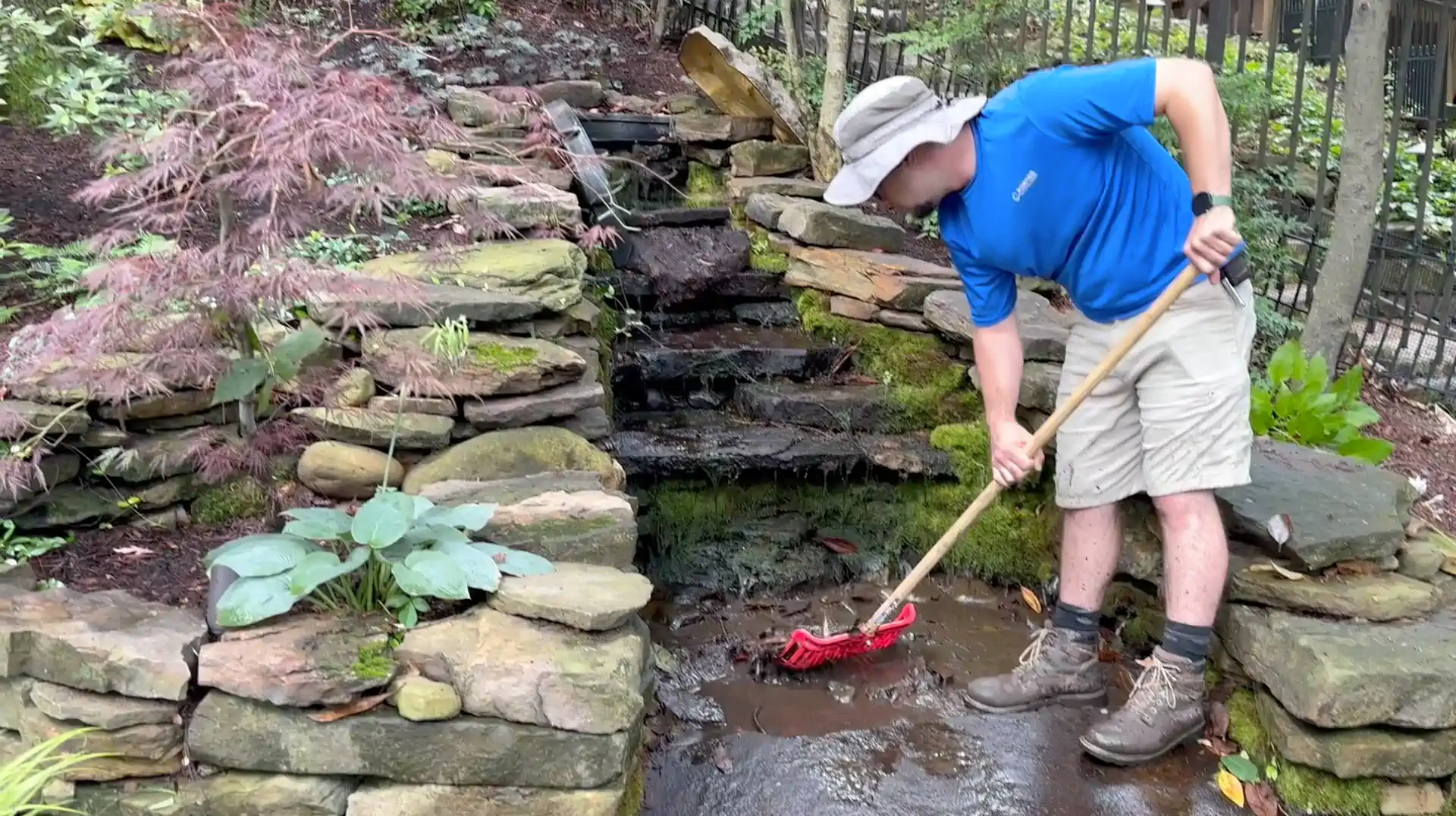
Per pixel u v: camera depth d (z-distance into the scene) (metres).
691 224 5.11
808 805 2.69
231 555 2.38
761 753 2.88
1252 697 2.98
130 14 2.42
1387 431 4.58
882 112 2.56
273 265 2.51
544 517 2.73
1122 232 2.70
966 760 2.89
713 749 2.90
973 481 3.95
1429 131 4.77
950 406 4.18
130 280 2.29
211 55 2.39
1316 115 6.60
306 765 2.24
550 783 2.26
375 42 6.05
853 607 3.75
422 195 2.48
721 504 3.94
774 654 3.29
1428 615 2.90
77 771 2.22
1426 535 3.21
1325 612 2.87
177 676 2.20
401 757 2.24
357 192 2.40
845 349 4.50
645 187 5.41
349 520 2.48
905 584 3.20
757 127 5.65
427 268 2.96
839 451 3.95
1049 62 5.42
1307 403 3.87
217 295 2.35
